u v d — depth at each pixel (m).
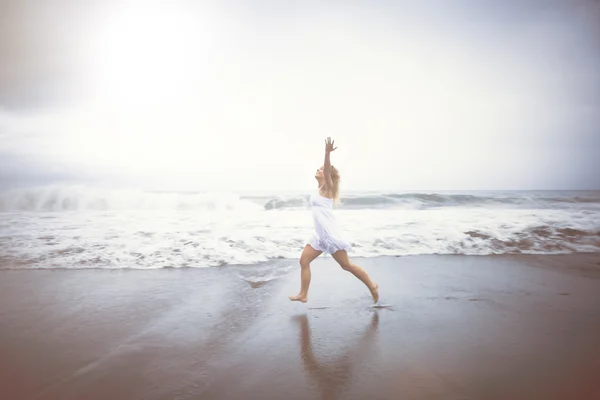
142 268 5.14
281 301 3.83
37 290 4.20
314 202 3.73
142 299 3.89
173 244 6.16
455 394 2.05
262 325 3.18
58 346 2.77
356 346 2.74
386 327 3.11
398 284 4.40
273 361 2.50
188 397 2.04
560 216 8.61
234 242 6.30
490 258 5.71
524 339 2.85
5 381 2.24
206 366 2.43
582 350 2.65
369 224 7.68
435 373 2.31
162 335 2.97
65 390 2.13
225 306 3.68
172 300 3.86
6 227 7.45
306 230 7.21
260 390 2.11
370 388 2.13
